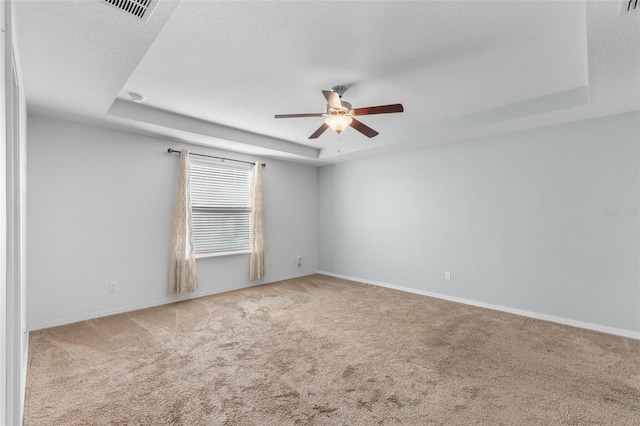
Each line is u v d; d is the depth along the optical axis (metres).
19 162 1.72
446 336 3.13
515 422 1.85
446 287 4.55
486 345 2.92
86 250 3.60
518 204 3.88
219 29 2.03
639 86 2.56
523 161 3.83
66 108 3.06
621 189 3.19
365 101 3.30
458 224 4.42
